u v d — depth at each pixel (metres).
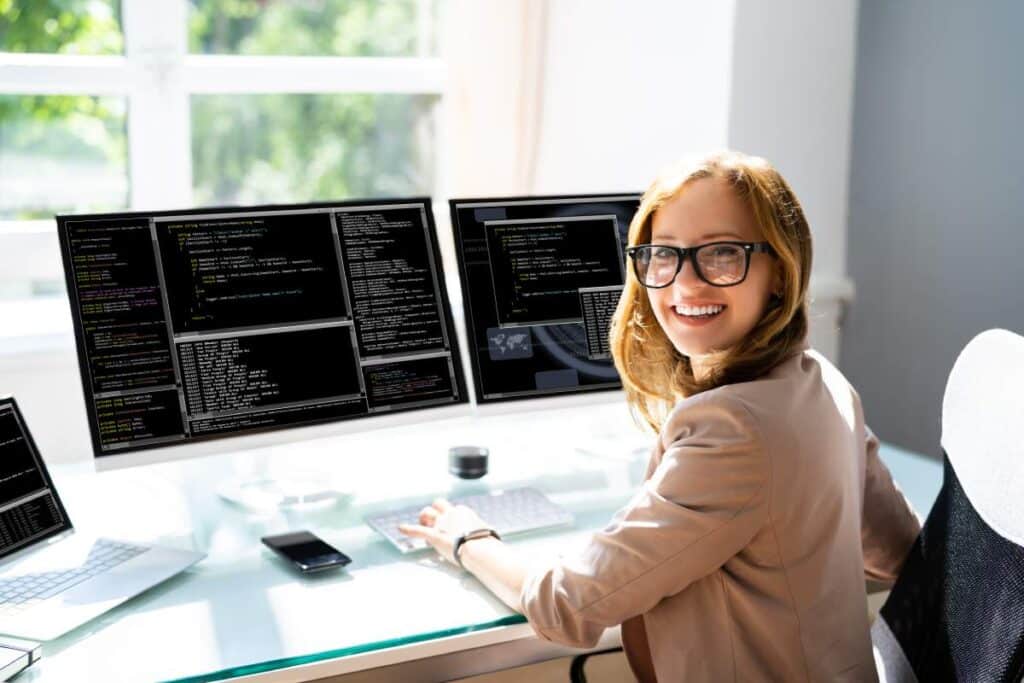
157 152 2.54
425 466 1.88
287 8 2.91
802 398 1.26
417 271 1.75
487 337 1.77
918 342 2.48
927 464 1.94
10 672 1.16
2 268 2.29
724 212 1.29
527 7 2.66
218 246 1.62
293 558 1.46
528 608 1.30
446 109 2.76
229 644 1.25
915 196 2.46
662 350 1.44
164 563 1.45
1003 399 1.22
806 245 1.32
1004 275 2.25
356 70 2.68
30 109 2.44
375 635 1.28
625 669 1.72
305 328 1.67
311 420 1.67
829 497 1.26
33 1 2.42
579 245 1.84
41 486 1.45
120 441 1.55
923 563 1.42
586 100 2.67
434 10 2.87
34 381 2.12
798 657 1.25
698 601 1.27
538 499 1.68
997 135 2.24
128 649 1.24
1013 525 1.16
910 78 2.44
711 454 1.22
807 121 2.52
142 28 2.47
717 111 2.41
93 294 1.55
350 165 2.92
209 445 1.61
